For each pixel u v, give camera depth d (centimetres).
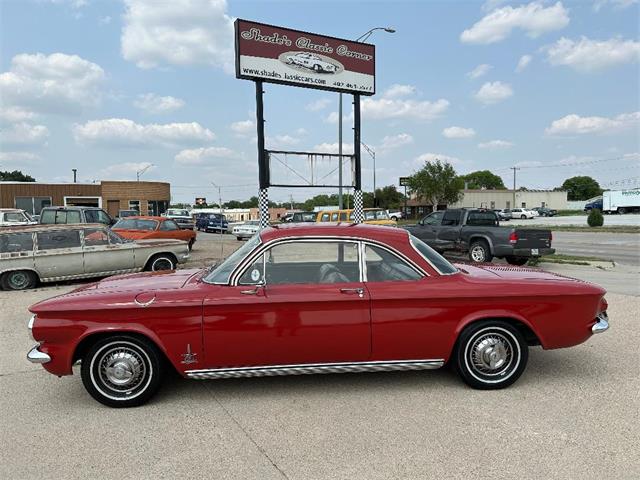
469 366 437
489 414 390
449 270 448
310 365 422
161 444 352
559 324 439
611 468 309
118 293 423
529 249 1306
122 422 390
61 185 4569
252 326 411
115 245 1156
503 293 430
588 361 518
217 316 410
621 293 901
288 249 435
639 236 2786
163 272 535
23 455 339
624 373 481
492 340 438
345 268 436
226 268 439
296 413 399
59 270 1090
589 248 2062
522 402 413
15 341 643
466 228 1421
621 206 6500
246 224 3269
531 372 486
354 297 416
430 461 320
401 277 436
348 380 471
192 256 1798
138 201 5016
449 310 427
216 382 472
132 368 416
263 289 418
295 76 1457
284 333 412
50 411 414
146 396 419
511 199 9281
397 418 385
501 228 1344
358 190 1628
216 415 399
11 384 482
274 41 1420
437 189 6681
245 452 338
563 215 7475
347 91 1559
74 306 406
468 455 327
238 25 1368
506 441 346
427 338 426
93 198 4766
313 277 439
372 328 419
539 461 318
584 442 343
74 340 406
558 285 443
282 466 318
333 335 416
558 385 451
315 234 439
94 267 1129
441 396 428
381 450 336
